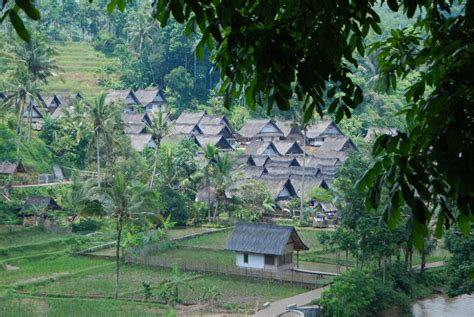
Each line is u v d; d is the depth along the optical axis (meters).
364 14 6.69
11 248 59.09
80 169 93.19
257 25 6.86
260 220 80.38
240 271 53.59
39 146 91.62
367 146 76.56
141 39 134.38
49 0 151.00
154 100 127.06
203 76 139.88
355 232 48.28
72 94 119.44
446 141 6.20
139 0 158.25
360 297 40.56
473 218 6.87
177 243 65.81
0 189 77.25
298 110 82.56
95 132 78.56
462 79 6.56
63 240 63.94
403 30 9.16
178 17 6.57
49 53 87.38
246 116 127.44
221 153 87.31
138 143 101.56
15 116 95.25
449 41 7.55
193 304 45.44
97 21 153.62
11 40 88.62
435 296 50.41
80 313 42.25
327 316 40.91
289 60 6.80
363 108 119.50
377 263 52.94
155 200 53.19
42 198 74.19
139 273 54.91
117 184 49.25
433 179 6.70
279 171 94.25
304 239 69.31
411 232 6.62
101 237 67.00
